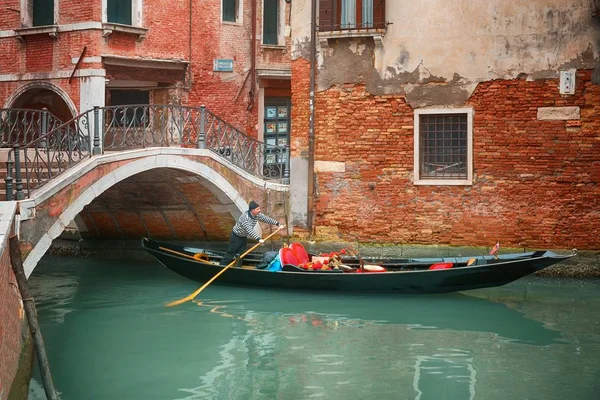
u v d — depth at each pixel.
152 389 8.09
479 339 9.88
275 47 20.12
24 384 7.62
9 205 9.12
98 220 16.78
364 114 14.39
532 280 13.43
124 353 9.45
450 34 13.87
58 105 18.19
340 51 14.47
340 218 14.63
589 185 13.36
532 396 7.74
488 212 13.83
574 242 13.45
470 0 13.73
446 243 14.06
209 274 13.28
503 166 13.72
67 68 17.23
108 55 17.09
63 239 17.80
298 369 8.72
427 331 10.32
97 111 12.16
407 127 14.16
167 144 13.97
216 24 19.36
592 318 10.85
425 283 11.95
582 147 13.35
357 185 14.50
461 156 14.02
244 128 19.94
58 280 14.40
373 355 9.23
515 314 11.14
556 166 13.48
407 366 8.78
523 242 13.68
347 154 14.52
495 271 11.49
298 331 10.42
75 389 8.09
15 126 13.71
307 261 13.09
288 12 20.14
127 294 13.02
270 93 20.44
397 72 14.16
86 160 11.67
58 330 10.62
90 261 16.81
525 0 13.48
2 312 6.95
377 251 14.40
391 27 14.15
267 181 15.42
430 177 14.20
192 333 10.40
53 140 12.37
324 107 14.63
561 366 8.70
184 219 16.02
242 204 14.99
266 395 7.86
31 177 11.37
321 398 7.75
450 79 13.90
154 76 18.20
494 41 13.66
